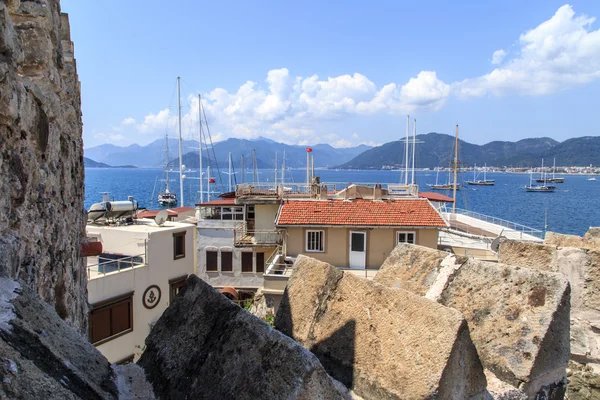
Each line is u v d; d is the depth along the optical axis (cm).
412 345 317
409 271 488
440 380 286
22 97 434
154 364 336
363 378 335
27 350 260
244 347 283
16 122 416
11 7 524
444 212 5097
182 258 2902
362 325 364
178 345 331
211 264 3834
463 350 300
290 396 240
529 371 349
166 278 2764
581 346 547
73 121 791
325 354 372
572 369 548
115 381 314
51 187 582
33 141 487
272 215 3784
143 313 2584
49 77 569
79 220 878
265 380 256
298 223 2955
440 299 428
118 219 3061
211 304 339
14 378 223
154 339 355
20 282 335
